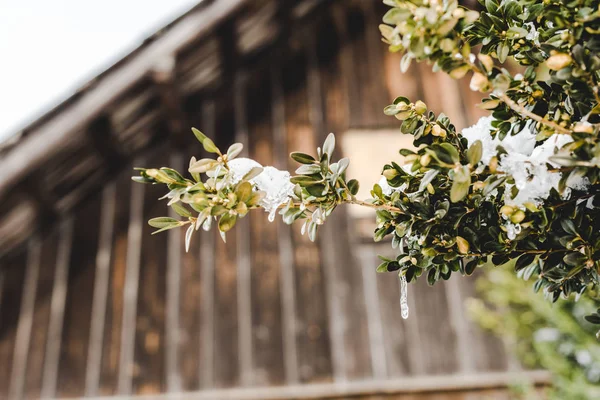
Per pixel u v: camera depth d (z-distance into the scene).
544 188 0.72
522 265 0.81
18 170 2.87
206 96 3.82
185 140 3.68
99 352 3.22
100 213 3.54
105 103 2.98
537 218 0.74
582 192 0.75
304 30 4.04
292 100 3.84
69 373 3.18
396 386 3.11
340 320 3.26
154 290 3.35
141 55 3.04
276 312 3.28
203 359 3.20
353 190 0.81
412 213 0.80
